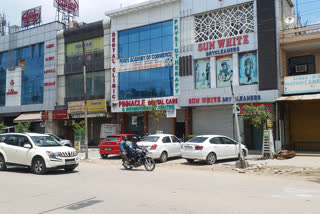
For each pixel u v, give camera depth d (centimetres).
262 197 746
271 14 2052
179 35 2452
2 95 3653
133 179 1063
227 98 2155
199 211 609
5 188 883
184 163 1602
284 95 2025
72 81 3142
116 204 674
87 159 1894
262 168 1330
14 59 3575
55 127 3253
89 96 2997
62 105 3136
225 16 2278
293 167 1347
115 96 2783
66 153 1236
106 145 1909
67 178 1088
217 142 1597
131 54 2733
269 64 2030
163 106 2491
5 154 1310
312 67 2109
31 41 3438
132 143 1387
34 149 1233
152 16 2617
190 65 2369
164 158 1658
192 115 2459
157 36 2594
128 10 2719
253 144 2225
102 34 2944
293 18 2077
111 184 950
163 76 2533
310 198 734
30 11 3531
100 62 2939
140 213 597
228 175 1178
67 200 718
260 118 1705
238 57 2183
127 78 2738
